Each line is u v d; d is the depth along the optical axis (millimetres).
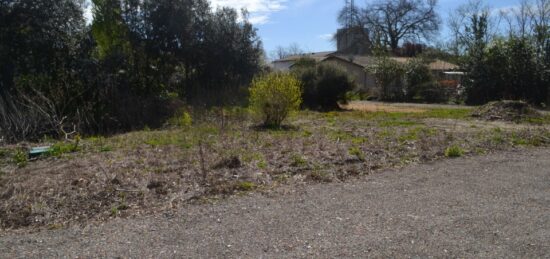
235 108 16203
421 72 30531
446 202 5070
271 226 4281
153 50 18562
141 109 14773
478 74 26016
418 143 9055
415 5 53969
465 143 9117
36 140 10836
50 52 15750
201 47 19781
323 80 20859
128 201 5105
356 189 5668
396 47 54594
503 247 3742
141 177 6059
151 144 9203
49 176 6258
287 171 6543
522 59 24562
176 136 10336
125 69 16406
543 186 5824
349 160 7312
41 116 11680
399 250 3680
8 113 11547
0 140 10008
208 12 20172
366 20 55375
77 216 4645
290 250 3699
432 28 54188
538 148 8922
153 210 4805
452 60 39812
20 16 15477
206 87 20188
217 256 3594
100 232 4168
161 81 18562
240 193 5457
